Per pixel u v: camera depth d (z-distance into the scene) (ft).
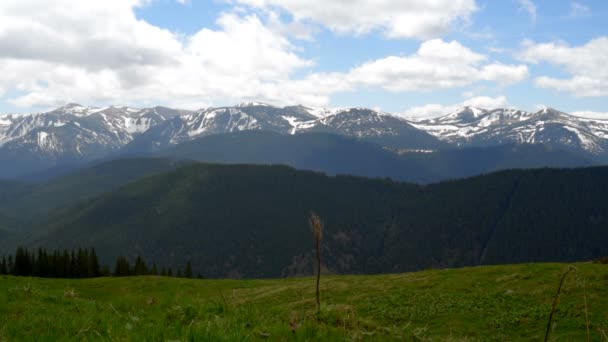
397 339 32.76
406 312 100.83
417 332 36.24
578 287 98.68
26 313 40.75
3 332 30.35
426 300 109.09
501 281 118.52
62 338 27.17
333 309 36.29
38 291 56.85
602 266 111.75
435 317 95.35
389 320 96.63
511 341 77.41
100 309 46.73
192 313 36.22
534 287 106.32
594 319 80.84
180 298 46.91
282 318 33.81
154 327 27.63
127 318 35.91
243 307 37.37
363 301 114.93
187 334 24.13
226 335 24.43
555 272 114.62
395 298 114.21
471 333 84.23
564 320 82.94
